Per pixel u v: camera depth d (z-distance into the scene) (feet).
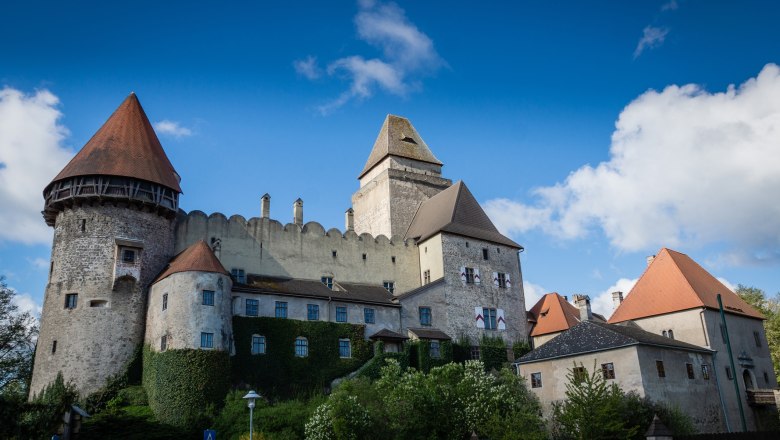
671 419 124.36
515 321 200.85
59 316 150.51
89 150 163.94
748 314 186.19
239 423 129.59
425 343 172.24
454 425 133.39
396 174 234.79
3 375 186.50
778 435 93.66
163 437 129.39
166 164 172.96
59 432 85.87
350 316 170.50
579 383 120.98
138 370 150.82
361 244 201.67
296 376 156.04
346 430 121.08
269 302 160.45
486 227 212.64
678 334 173.58
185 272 146.61
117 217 157.79
